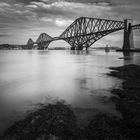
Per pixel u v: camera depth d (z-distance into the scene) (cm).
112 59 4806
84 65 3316
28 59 5581
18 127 588
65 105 845
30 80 1669
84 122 634
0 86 1372
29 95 1073
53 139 510
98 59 5081
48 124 596
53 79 1722
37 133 543
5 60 5141
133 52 8188
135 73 1736
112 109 779
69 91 1166
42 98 998
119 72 1888
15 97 1025
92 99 952
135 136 522
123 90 1091
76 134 538
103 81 1502
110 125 599
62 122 613
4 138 528
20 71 2475
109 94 1043
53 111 721
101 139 512
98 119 648
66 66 3180
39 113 700
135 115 667
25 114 737
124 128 575
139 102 814
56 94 1091
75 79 1695
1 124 637
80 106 834
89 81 1546
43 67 3055
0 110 789
